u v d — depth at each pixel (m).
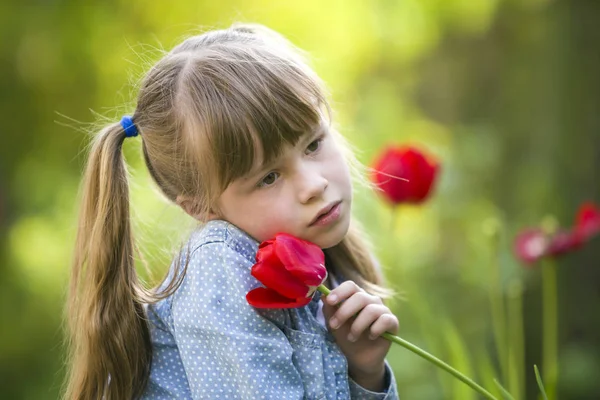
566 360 5.18
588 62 5.26
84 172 2.37
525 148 6.35
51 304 6.67
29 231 6.86
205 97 1.90
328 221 1.89
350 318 2.01
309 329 2.00
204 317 1.89
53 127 6.95
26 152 6.95
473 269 5.83
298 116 1.86
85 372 2.11
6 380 6.45
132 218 2.39
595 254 5.20
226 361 1.87
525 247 3.26
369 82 8.72
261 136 1.84
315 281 1.75
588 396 5.11
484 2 7.36
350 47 8.31
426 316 3.62
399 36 8.21
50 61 6.79
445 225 6.61
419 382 5.04
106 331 2.07
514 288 3.34
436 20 7.92
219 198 1.94
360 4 7.86
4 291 6.66
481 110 7.70
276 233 1.90
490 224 3.17
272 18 7.34
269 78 1.88
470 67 7.87
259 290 1.78
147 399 2.09
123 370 2.08
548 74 5.59
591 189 5.26
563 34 5.37
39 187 6.91
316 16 7.73
